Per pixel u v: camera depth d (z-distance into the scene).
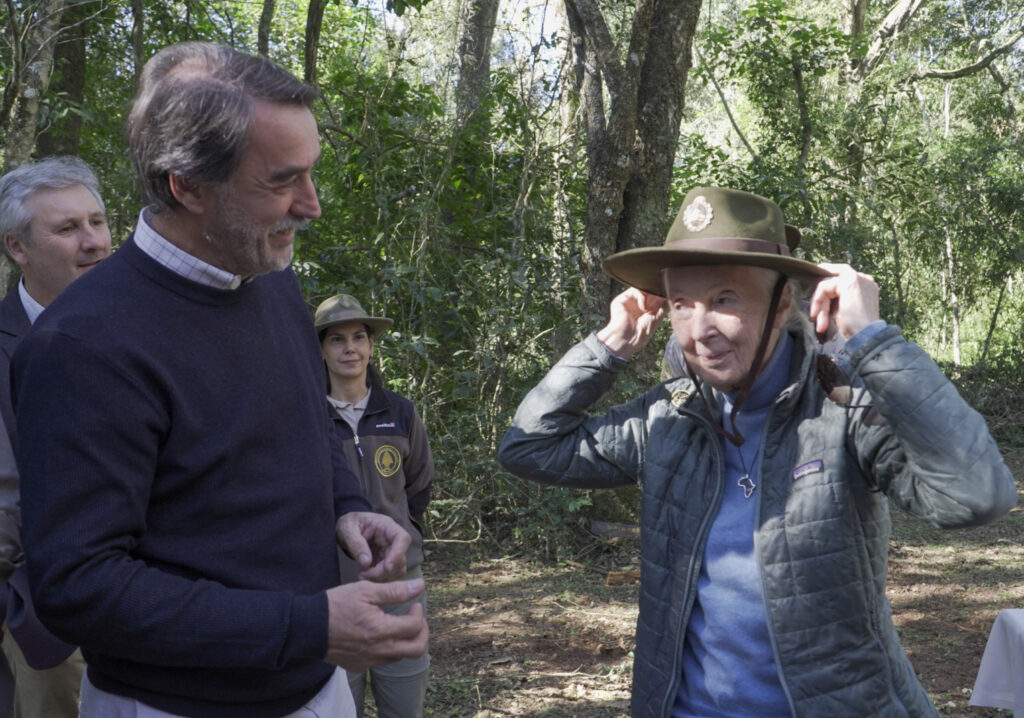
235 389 1.58
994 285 15.26
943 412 1.63
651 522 1.98
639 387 7.28
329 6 11.12
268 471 1.62
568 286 7.48
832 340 1.93
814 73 10.46
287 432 1.66
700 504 1.91
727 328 1.79
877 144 11.05
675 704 1.95
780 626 1.79
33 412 1.43
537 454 2.15
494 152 7.77
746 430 1.90
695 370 1.89
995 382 13.84
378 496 3.50
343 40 10.41
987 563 6.94
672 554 1.94
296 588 1.64
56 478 1.40
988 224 14.42
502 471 7.02
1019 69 18.47
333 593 1.48
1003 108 18.94
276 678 1.62
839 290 1.75
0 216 2.55
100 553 1.40
